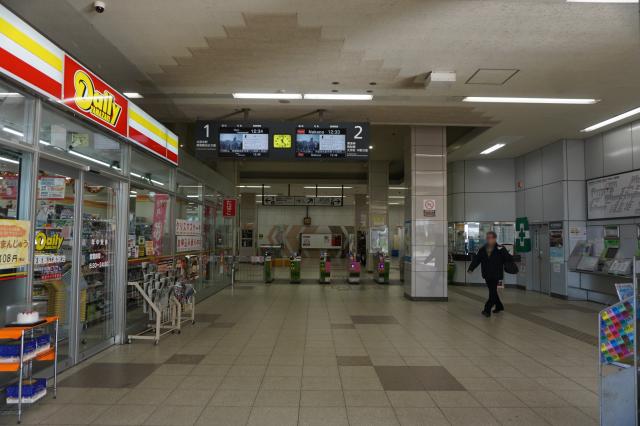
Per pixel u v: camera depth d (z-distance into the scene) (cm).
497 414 346
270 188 2388
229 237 1356
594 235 993
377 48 548
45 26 493
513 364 486
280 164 1858
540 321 746
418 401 372
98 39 530
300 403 366
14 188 379
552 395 389
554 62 583
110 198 559
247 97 744
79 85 445
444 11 454
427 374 447
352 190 2409
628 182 885
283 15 466
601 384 299
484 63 589
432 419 336
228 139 799
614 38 510
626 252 885
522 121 879
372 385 412
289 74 640
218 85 686
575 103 758
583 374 451
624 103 757
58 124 436
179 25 492
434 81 621
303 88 698
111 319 565
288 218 3114
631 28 485
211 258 1102
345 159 802
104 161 530
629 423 283
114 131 523
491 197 1320
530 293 1153
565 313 831
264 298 1029
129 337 573
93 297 519
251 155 797
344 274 1756
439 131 1009
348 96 734
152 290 594
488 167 1325
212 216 1113
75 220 473
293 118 876
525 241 1182
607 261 903
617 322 295
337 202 2567
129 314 599
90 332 512
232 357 506
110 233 563
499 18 467
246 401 369
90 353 503
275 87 696
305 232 3095
